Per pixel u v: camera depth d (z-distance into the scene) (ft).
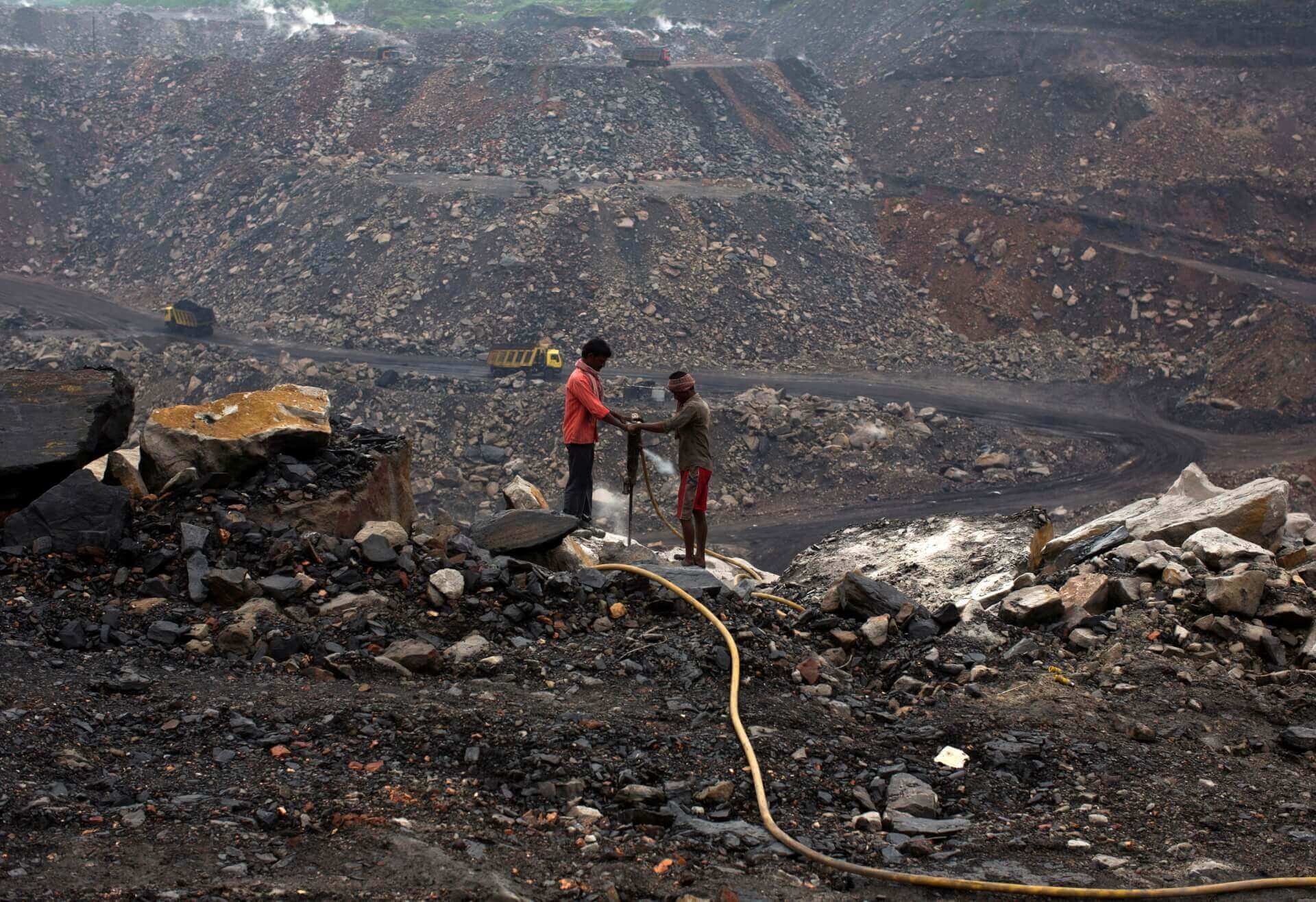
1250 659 20.58
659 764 14.97
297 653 18.19
